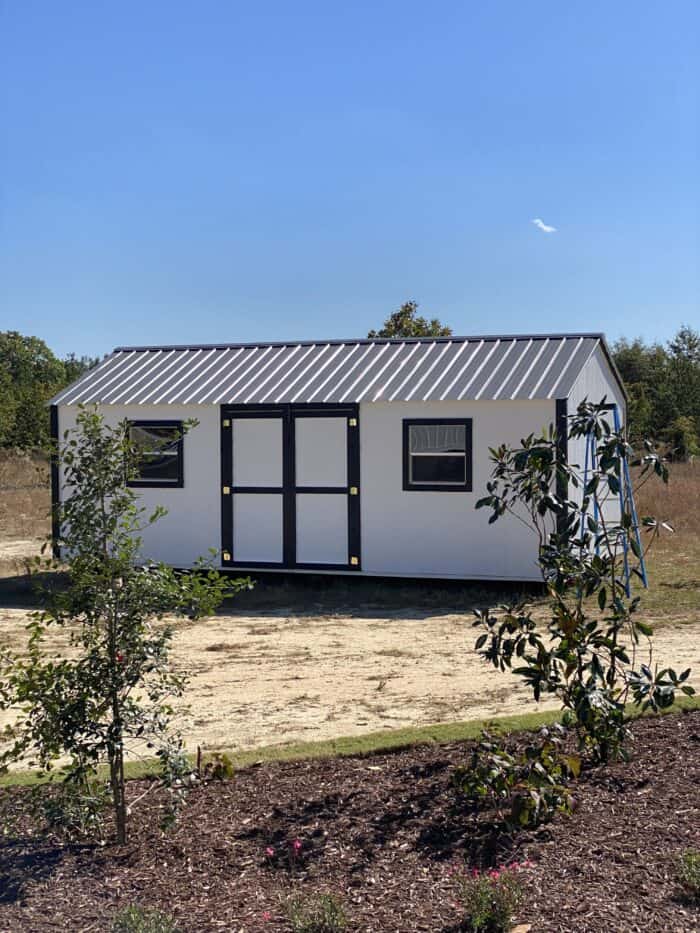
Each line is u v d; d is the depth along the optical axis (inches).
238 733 295.1
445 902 172.6
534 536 547.2
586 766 235.6
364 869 186.9
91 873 187.9
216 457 607.5
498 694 334.0
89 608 199.9
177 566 615.5
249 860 191.9
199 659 407.2
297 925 162.4
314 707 325.4
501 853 191.0
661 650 399.2
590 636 241.9
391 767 242.4
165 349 706.8
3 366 2222.0
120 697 212.7
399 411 571.8
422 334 1438.2
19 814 211.0
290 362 646.5
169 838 202.5
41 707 206.1
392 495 574.9
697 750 241.8
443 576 565.6
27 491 1080.2
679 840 192.1
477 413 555.5
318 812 214.4
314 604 538.0
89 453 209.2
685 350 1670.8
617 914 165.3
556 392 539.8
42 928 166.7
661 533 725.3
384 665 390.0
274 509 598.5
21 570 642.2
